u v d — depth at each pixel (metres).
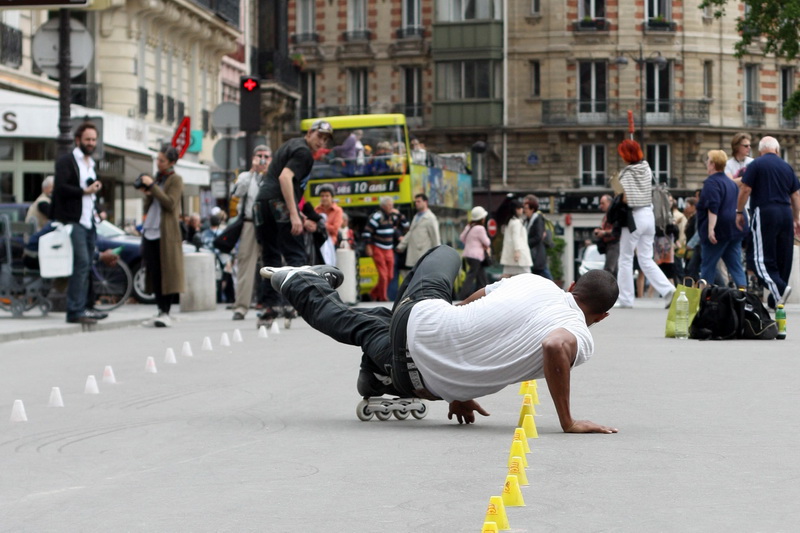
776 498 7.41
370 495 7.61
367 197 41.38
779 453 8.96
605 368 14.81
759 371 14.42
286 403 12.20
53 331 21.42
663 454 8.93
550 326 9.99
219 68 68.44
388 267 35.38
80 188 22.80
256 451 9.38
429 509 7.18
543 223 34.06
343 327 10.72
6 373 15.34
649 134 80.38
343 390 13.16
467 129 81.38
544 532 6.54
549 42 80.25
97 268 27.83
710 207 21.94
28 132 34.34
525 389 12.34
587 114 80.19
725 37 81.38
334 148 41.56
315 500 7.50
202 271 29.50
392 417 11.05
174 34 59.88
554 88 80.25
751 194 21.70
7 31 42.69
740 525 6.70
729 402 11.82
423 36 82.94
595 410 11.34
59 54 25.95
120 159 37.88
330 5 85.12
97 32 52.16
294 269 10.98
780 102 83.50
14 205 31.27
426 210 35.38
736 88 81.94
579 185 80.56
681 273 35.47
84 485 8.24
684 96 80.62
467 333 10.08
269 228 20.94
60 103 26.12
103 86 52.34
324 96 85.62
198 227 39.97
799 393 12.46
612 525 6.70
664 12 80.25
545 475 8.13
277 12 76.62
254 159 25.03
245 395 12.88
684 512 7.02
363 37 84.25
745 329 18.56
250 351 17.66
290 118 81.06
